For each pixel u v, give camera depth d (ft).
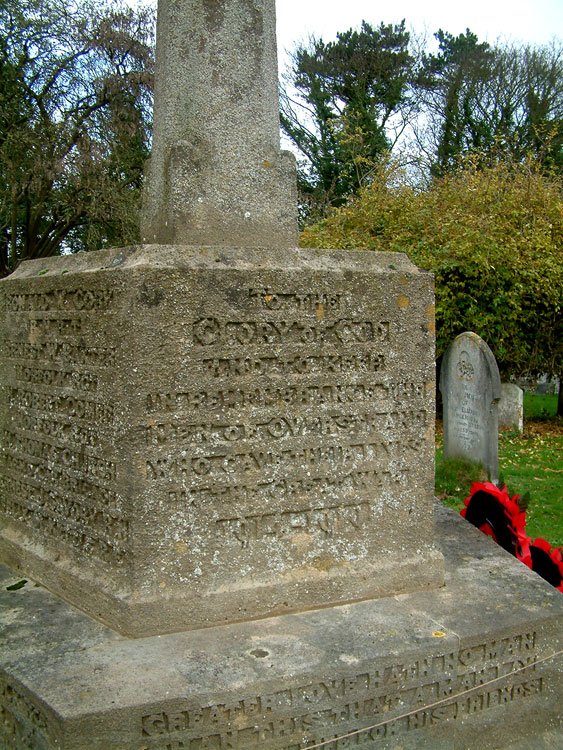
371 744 8.60
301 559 9.92
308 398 9.87
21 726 7.97
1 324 12.10
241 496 9.52
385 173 42.32
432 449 10.81
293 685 8.09
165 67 10.17
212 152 9.96
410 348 10.52
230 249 9.43
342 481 10.18
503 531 13.48
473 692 9.24
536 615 9.77
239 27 10.19
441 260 35.32
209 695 7.70
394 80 76.95
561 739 9.71
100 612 9.39
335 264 10.03
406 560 10.61
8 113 46.34
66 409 10.37
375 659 8.51
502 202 39.06
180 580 9.18
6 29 46.75
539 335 38.68
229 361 9.30
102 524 9.64
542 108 73.46
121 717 7.37
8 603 10.08
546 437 36.17
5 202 47.65
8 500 12.18
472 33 81.41
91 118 50.11
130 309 8.72
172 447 9.04
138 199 50.98
